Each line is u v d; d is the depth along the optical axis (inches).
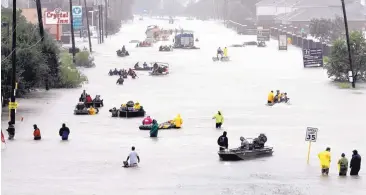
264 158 5073.8
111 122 6658.5
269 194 4045.3
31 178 4411.9
